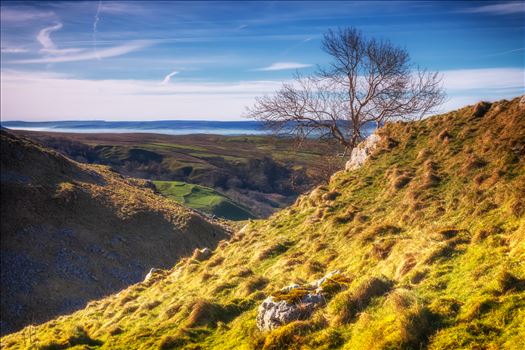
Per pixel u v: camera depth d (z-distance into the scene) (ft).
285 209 123.34
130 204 418.51
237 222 562.25
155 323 73.00
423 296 43.29
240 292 71.41
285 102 131.34
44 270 306.76
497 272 41.78
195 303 69.82
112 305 108.99
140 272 336.90
